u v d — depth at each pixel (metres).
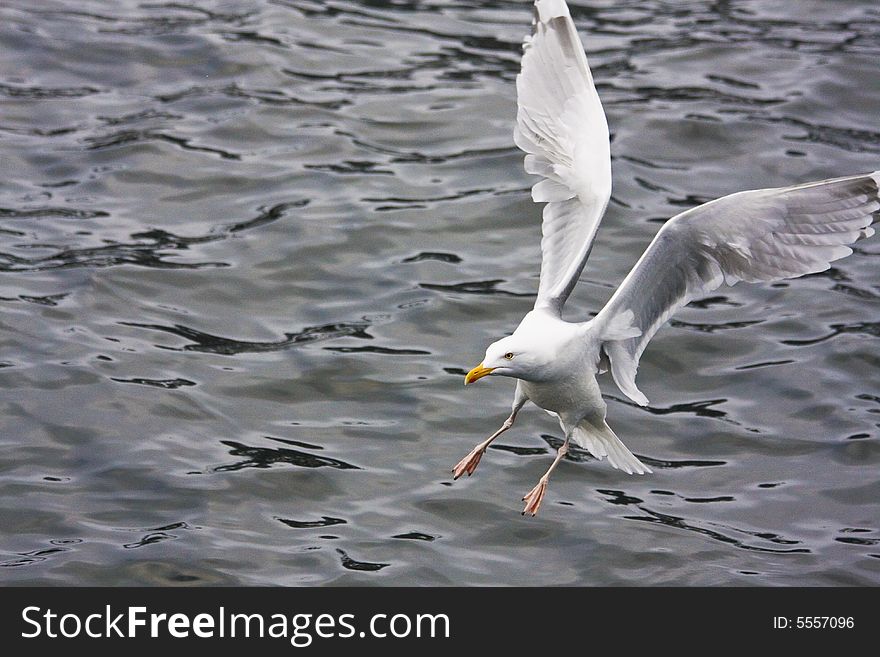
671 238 9.77
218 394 13.84
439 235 16.91
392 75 20.69
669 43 22.02
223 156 18.41
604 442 10.49
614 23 22.77
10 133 18.73
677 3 23.66
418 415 13.71
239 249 16.42
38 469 12.52
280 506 12.30
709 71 21.11
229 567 11.48
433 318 15.32
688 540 12.11
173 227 16.88
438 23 22.44
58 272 15.74
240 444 13.10
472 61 21.19
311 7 22.80
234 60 20.83
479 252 16.64
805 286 16.45
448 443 13.34
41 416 13.23
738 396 14.30
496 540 12.03
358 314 15.38
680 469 13.18
